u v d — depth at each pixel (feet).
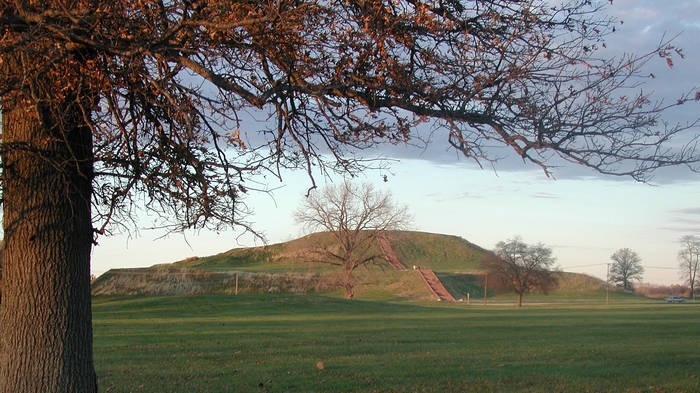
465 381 43.29
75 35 19.29
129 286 234.79
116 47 19.52
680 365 52.47
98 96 21.16
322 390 39.75
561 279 388.98
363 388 40.45
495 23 21.45
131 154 22.54
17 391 20.42
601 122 19.42
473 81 21.59
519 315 146.10
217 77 20.31
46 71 19.84
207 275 263.70
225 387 40.63
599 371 48.37
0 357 20.94
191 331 88.94
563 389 40.45
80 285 21.77
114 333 84.89
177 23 20.62
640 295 389.39
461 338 80.12
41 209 21.11
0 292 21.68
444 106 21.86
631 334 88.79
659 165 18.80
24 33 19.51
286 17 19.74
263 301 164.76
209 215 23.27
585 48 20.07
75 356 21.27
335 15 21.12
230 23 18.84
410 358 56.70
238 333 85.71
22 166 21.27
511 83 20.79
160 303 155.53
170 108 22.47
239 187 23.44
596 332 92.58
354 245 230.07
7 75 20.54
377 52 21.49
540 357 57.98
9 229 21.17
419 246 436.35
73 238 21.59
